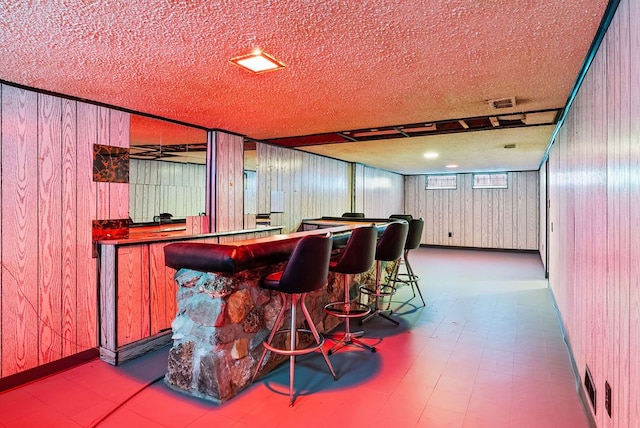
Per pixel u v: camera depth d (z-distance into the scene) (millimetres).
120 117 3041
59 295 2621
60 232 2631
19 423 2000
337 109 3154
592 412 1921
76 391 2328
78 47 1868
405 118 3498
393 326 3529
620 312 1484
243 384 2318
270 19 1596
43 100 2539
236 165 4270
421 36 1771
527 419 2010
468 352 2920
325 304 3258
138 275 2879
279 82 2434
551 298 4617
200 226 3875
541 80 2414
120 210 3021
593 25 1661
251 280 2412
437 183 10297
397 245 3447
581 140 2426
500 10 1528
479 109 3150
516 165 7926
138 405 2158
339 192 7082
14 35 1726
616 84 1541
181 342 2311
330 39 1802
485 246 9719
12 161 2385
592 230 2059
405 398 2223
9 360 2377
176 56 1994
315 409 2100
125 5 1469
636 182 1294
